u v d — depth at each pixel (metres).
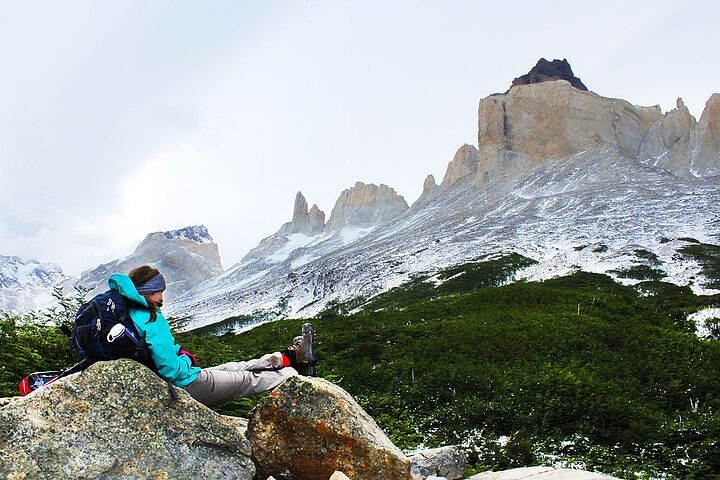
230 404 10.88
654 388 23.50
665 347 31.02
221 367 6.74
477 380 24.16
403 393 23.67
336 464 6.09
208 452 5.57
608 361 28.56
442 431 18.17
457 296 65.62
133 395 5.45
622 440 16.78
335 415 6.20
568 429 18.08
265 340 38.91
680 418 18.55
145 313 5.76
